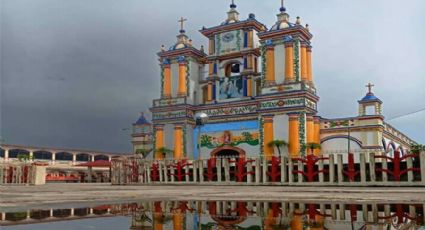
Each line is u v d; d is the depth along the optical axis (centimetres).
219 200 821
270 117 4238
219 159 3506
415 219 422
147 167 3994
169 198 920
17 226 347
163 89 5056
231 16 5034
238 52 4841
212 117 4759
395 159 2664
